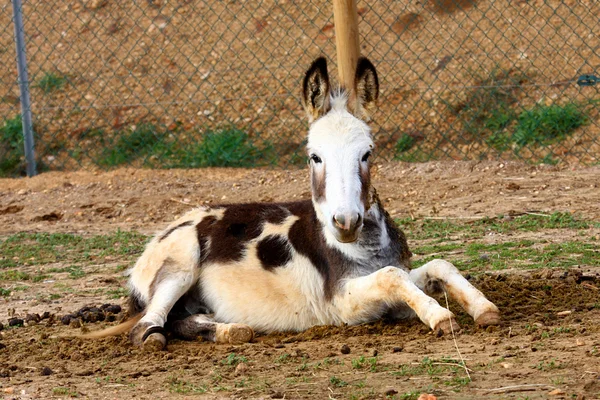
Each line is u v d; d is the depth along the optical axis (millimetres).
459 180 27562
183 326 14602
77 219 27922
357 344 12781
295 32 38594
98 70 39469
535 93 33375
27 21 39531
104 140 36125
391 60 35938
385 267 13438
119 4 41938
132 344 13914
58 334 15047
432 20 37250
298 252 14484
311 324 14477
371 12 37875
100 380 11656
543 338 12203
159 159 34000
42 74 39906
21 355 13422
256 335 14719
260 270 14719
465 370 10750
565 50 34719
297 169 31656
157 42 40156
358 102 14477
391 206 25906
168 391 10922
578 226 21672
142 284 15367
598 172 27391
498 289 15945
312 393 10359
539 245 20125
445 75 34969
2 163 35438
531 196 25281
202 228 15484
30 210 29125
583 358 10891
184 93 37344
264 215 15289
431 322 12750
